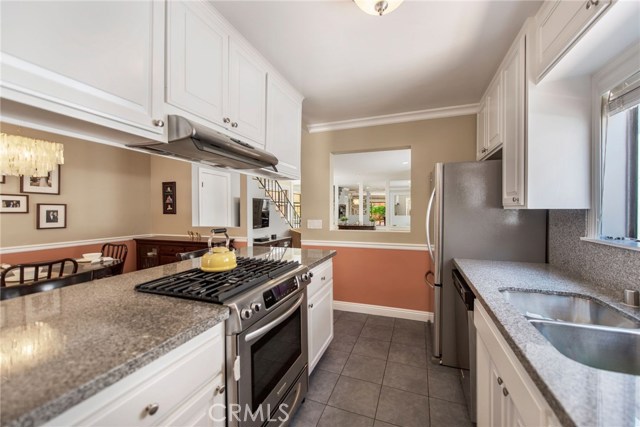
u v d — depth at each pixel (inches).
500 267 68.2
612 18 36.0
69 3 31.2
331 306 88.4
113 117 36.0
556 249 69.2
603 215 52.6
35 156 94.9
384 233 119.9
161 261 163.8
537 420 26.3
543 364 26.2
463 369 69.2
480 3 52.4
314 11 54.8
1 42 25.9
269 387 49.4
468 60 72.9
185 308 38.7
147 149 53.3
